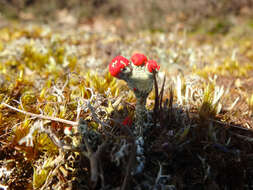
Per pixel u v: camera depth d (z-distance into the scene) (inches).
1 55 3.1
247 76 2.8
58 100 1.9
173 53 3.1
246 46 4.0
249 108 2.1
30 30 4.0
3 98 2.0
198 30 5.1
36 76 2.7
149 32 5.0
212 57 3.4
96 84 2.1
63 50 3.2
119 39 4.0
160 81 2.4
